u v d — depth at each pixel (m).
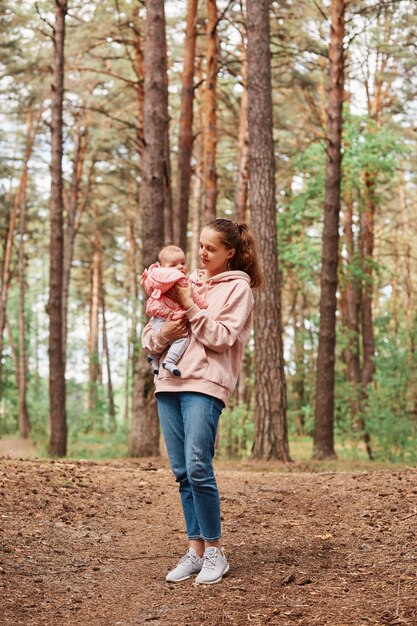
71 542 5.47
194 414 4.47
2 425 40.88
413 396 17.66
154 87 14.98
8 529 5.50
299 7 20.78
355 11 18.45
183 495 4.74
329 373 17.31
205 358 4.49
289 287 37.84
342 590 4.31
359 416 18.03
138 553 5.32
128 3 20.94
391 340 18.14
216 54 19.56
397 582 4.39
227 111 27.73
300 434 32.25
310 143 22.66
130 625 3.85
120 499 7.00
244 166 21.83
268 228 14.05
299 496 7.46
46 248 42.69
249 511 6.76
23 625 3.78
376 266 23.72
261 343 13.99
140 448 15.45
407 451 17.22
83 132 29.31
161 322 4.57
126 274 49.28
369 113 27.00
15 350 42.53
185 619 3.91
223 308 4.55
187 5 19.08
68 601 4.23
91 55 21.28
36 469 7.84
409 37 24.41
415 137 28.09
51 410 19.27
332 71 17.44
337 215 17.47
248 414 17.92
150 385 15.60
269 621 3.82
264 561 5.01
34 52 27.11
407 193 37.22
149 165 14.99
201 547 4.74
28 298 51.81
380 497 6.94
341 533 5.82
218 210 36.12
